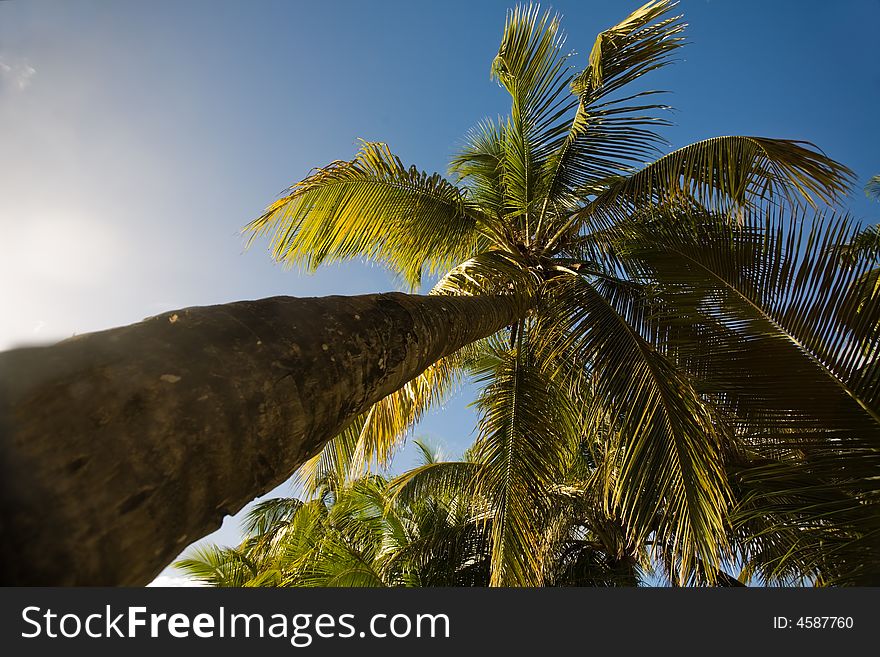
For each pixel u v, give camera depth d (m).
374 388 1.62
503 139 6.47
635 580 8.42
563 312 5.07
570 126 5.78
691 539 3.72
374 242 5.81
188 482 0.90
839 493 3.07
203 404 0.98
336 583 6.95
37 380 0.81
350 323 1.64
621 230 5.76
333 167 5.18
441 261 6.49
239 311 1.28
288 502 12.48
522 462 5.37
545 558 8.08
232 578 8.40
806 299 3.45
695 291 4.00
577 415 6.09
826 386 3.26
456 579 8.83
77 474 0.75
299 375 1.25
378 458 5.99
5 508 0.67
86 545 0.72
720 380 3.62
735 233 4.06
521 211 6.27
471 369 7.53
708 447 4.00
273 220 5.26
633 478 4.11
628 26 5.09
